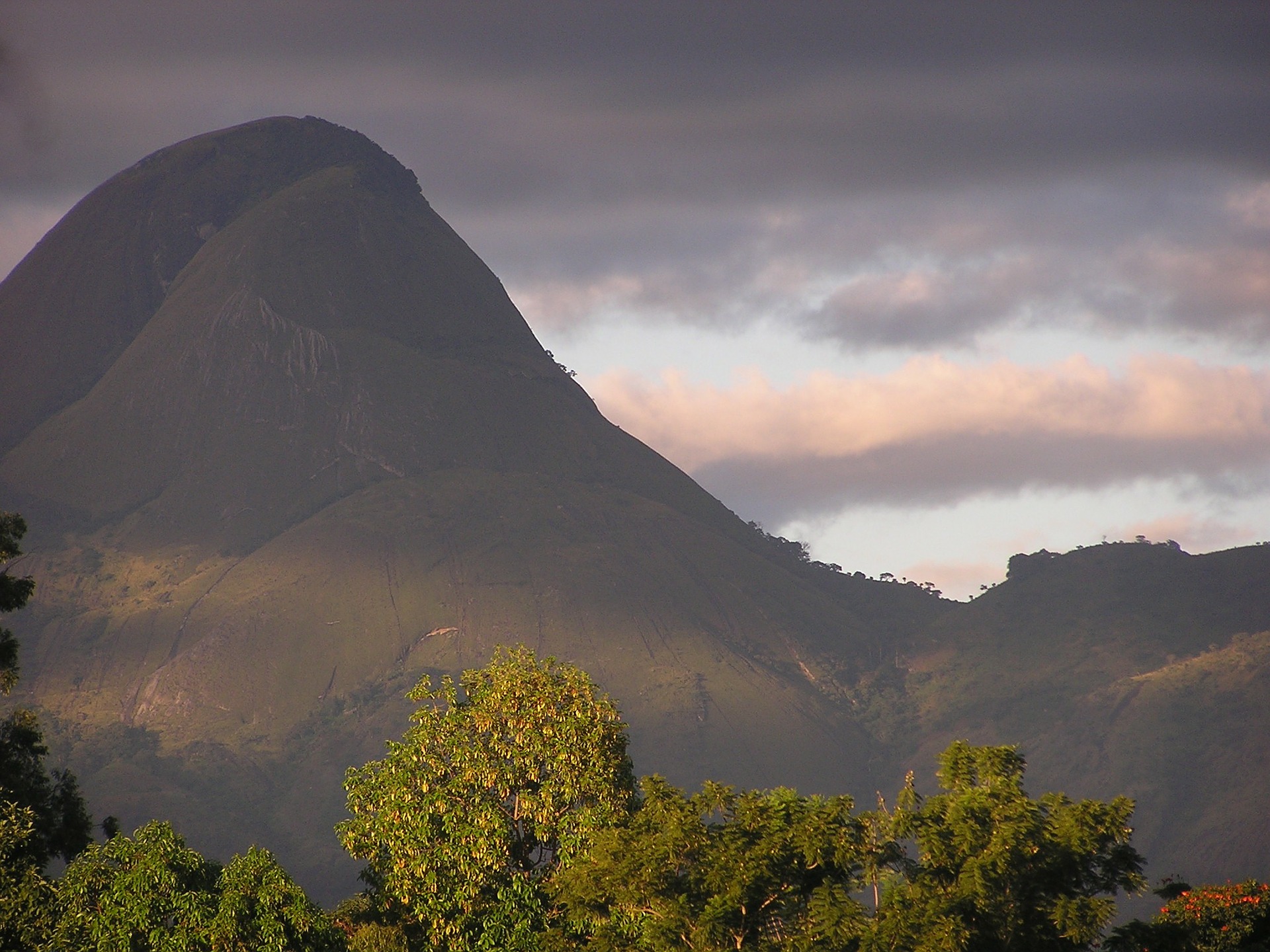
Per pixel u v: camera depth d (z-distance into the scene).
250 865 148.62
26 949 143.25
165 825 151.12
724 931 139.50
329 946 147.62
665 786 153.88
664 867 145.75
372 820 163.88
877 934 134.12
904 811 145.25
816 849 141.75
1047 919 135.38
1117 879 140.38
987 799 141.50
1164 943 139.88
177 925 142.12
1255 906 143.25
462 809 160.75
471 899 157.12
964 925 133.38
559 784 164.12
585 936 151.75
